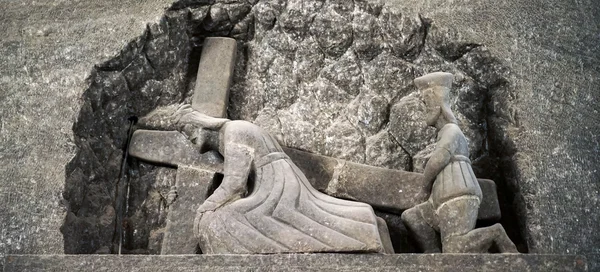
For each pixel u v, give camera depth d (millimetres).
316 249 2932
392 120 3537
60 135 3305
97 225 3354
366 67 3623
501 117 3420
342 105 3594
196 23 3666
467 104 3520
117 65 3459
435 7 3547
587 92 3441
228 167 3152
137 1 3598
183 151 3439
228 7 3660
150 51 3533
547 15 3562
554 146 3318
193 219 3297
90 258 2967
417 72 3580
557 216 3201
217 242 2998
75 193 3285
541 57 3477
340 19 3631
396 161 3488
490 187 3330
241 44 3732
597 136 3365
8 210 3189
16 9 3633
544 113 3377
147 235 3426
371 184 3363
